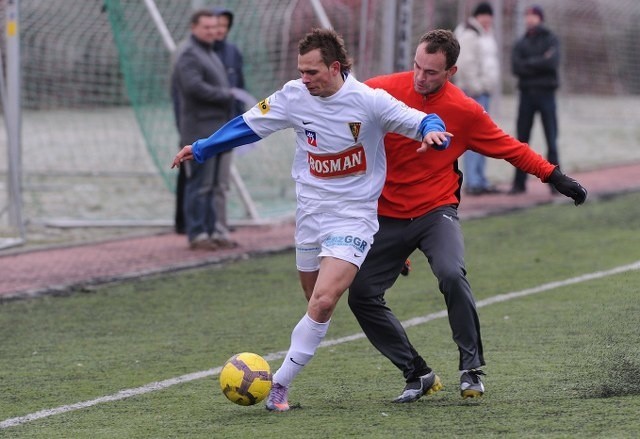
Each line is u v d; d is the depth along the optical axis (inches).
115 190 1669.5
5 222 1330.0
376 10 1524.4
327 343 743.7
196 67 1065.5
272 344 743.1
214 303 892.0
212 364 685.9
